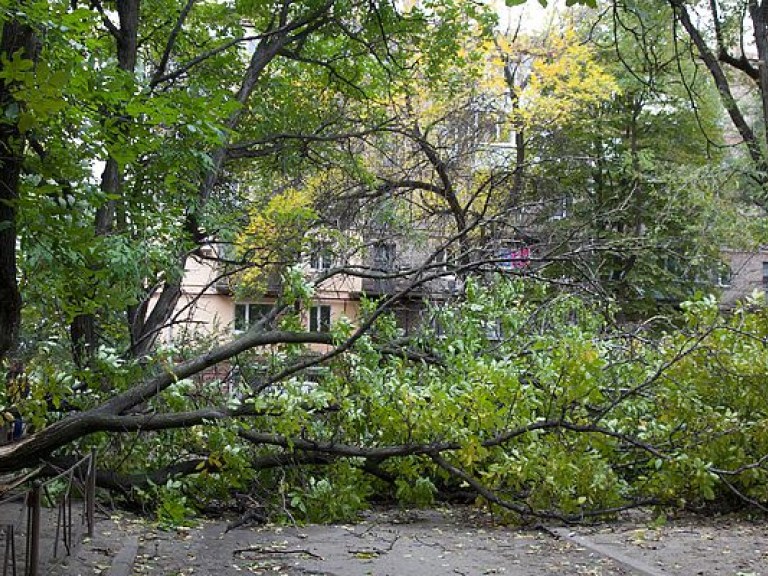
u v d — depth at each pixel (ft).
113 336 45.83
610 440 34.53
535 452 32.04
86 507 28.12
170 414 31.37
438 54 63.36
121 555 25.35
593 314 40.27
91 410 31.42
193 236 53.88
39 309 37.40
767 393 35.96
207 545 28.37
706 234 70.33
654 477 33.63
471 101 75.10
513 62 75.66
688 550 27.35
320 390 33.68
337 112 69.26
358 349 34.63
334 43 65.72
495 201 74.64
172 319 51.70
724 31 52.39
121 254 34.71
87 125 27.78
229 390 37.65
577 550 27.84
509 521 33.47
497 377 32.73
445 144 75.41
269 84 63.77
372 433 34.96
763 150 73.82
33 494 20.39
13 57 19.35
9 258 22.49
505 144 82.58
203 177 54.95
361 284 61.16
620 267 72.33
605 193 77.87
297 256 57.72
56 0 26.53
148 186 45.24
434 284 46.88
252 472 33.22
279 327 36.76
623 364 36.09
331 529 32.14
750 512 35.17
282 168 66.28
